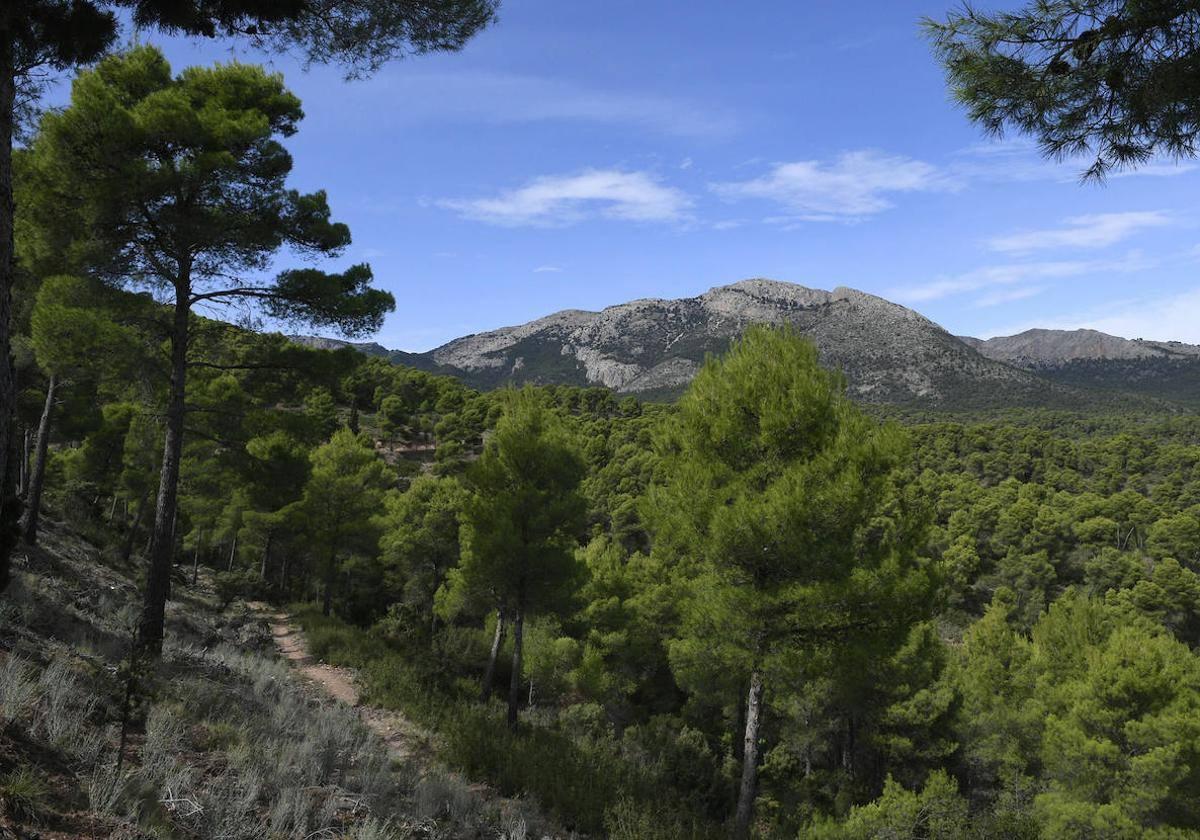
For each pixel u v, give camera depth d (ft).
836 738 87.76
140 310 38.78
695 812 40.06
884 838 34.76
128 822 13.91
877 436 30.45
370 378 367.25
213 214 36.55
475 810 26.55
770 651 31.48
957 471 366.02
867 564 30.27
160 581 36.22
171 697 24.13
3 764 13.61
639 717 98.78
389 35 22.22
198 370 70.23
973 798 78.95
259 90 41.88
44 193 33.53
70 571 47.75
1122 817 51.49
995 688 87.97
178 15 17.81
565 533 55.42
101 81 35.22
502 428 54.19
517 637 51.80
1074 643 86.33
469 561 53.11
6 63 16.94
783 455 32.07
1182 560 215.92
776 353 32.76
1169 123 11.35
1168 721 54.49
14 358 51.96
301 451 49.37
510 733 43.73
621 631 91.09
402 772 28.25
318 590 119.44
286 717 28.86
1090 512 241.96
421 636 83.30
